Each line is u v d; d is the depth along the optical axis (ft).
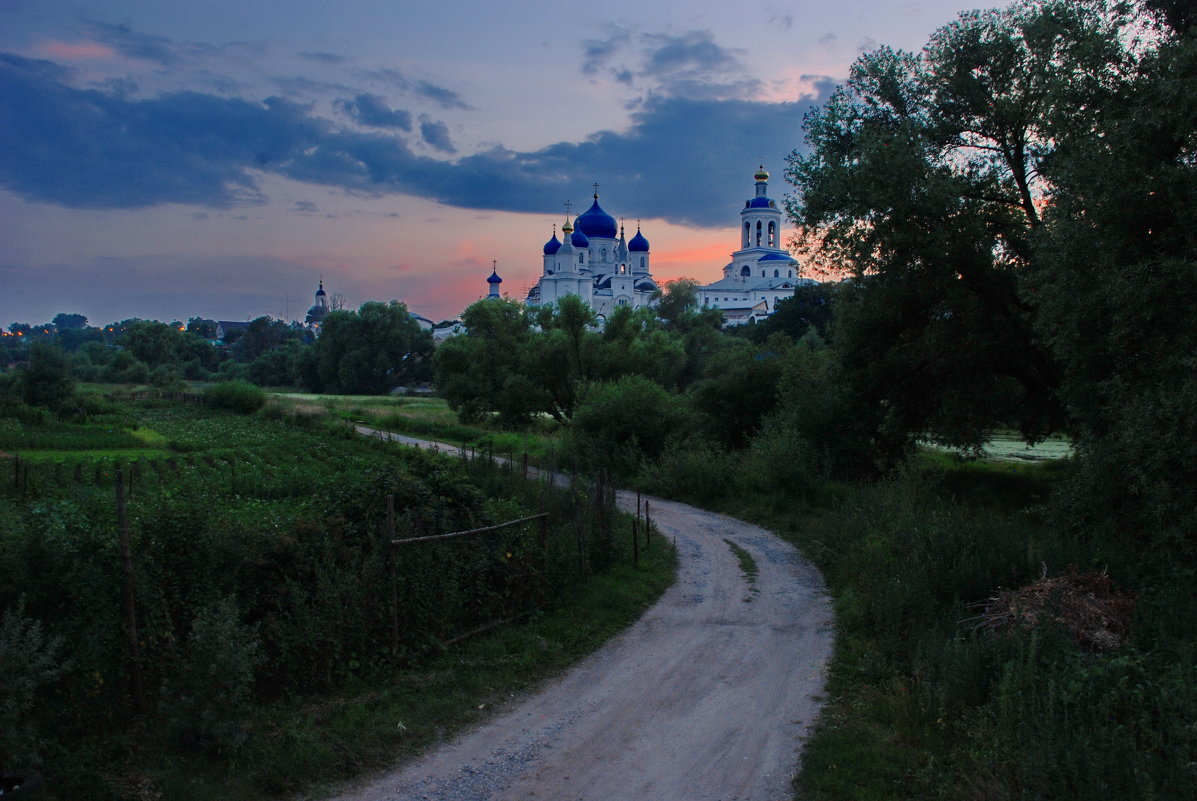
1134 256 51.47
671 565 60.03
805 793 25.35
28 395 182.91
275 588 31.60
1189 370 45.24
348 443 143.95
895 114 83.82
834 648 40.50
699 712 32.30
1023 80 75.92
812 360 115.34
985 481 98.12
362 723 29.14
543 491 60.75
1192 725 23.84
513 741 29.32
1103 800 21.86
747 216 528.63
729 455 104.47
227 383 221.05
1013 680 28.63
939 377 84.64
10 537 27.25
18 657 22.48
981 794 23.20
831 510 78.13
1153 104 51.34
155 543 28.94
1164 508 43.42
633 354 176.24
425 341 399.85
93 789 22.97
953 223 75.72
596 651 40.11
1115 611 34.63
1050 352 79.97
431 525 39.96
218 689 25.79
